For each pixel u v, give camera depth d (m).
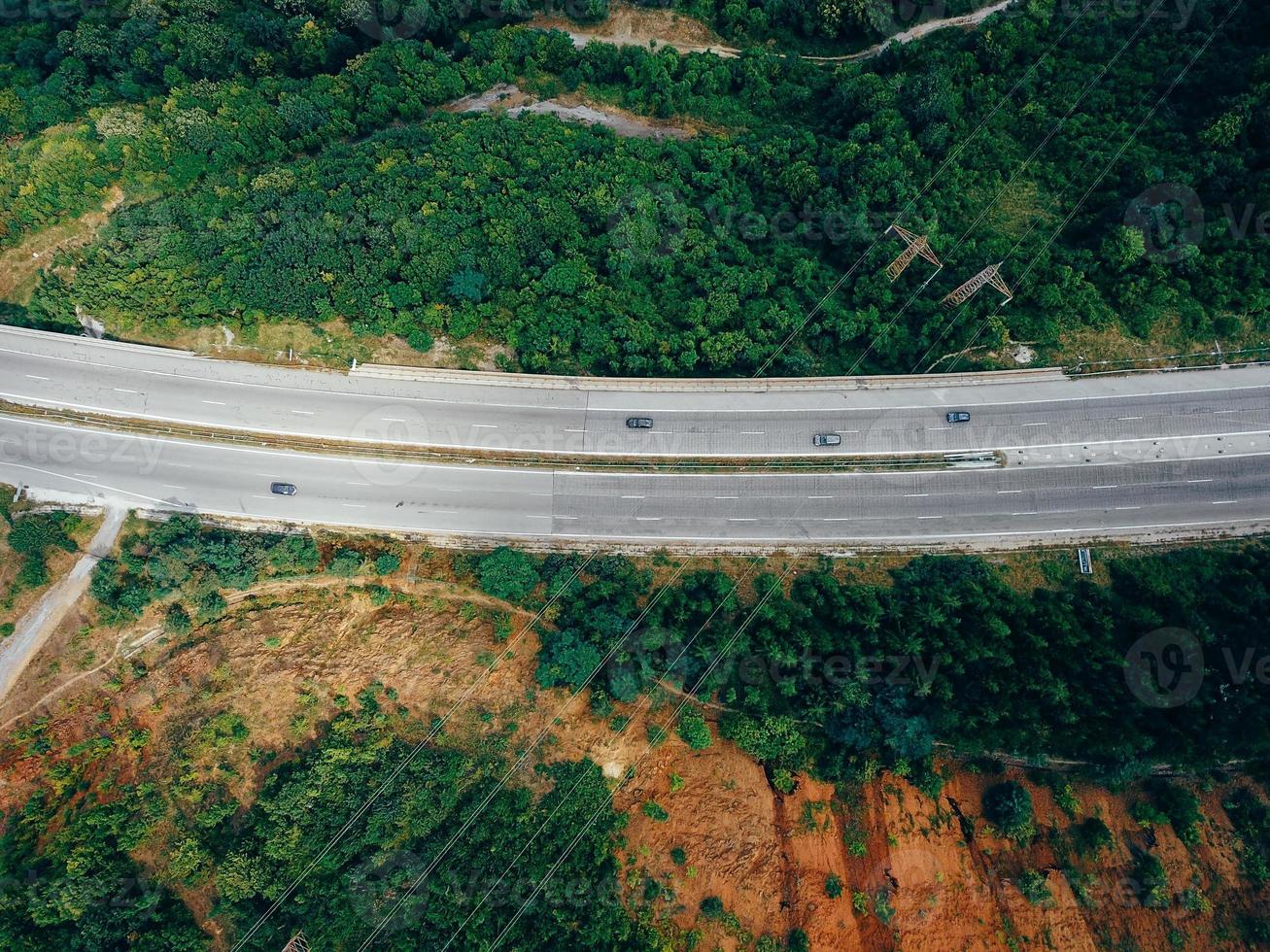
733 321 110.31
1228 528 98.56
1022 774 88.12
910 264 112.00
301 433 105.38
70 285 106.25
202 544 96.31
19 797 84.94
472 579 98.81
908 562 100.56
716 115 131.75
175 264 105.06
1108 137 115.94
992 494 101.81
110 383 106.25
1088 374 104.69
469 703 90.00
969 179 117.44
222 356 107.38
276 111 118.38
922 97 119.62
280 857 80.62
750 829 83.75
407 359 107.31
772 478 103.81
